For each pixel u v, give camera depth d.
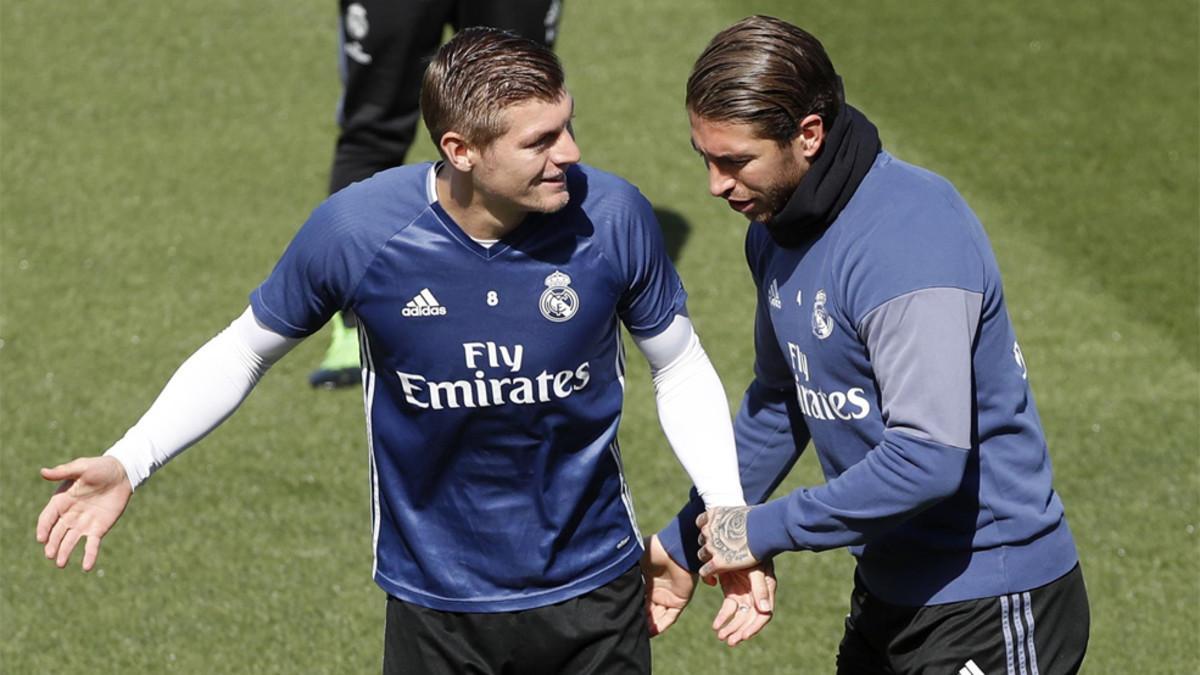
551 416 10.79
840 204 10.16
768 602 11.20
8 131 28.44
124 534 17.38
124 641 15.59
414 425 10.88
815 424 11.02
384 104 21.16
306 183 26.55
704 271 23.52
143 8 33.91
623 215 10.59
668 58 31.44
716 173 10.17
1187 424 19.48
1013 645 10.77
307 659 15.36
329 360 20.45
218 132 28.47
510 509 11.02
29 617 15.95
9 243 24.45
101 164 27.22
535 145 9.81
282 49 31.95
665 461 18.81
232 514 17.80
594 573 11.29
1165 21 32.75
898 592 10.99
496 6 21.16
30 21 33.28
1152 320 22.02
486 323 10.48
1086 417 19.67
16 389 20.48
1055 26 32.66
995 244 24.27
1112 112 28.86
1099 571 16.64
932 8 33.72
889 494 9.98
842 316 10.27
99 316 22.39
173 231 24.88
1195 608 16.02
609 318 10.73
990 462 10.59
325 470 18.73
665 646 15.59
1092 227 24.73
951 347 9.81
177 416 11.04
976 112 29.02
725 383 20.55
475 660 11.39
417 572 11.30
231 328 11.22
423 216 10.37
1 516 17.72
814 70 9.90
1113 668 15.11
